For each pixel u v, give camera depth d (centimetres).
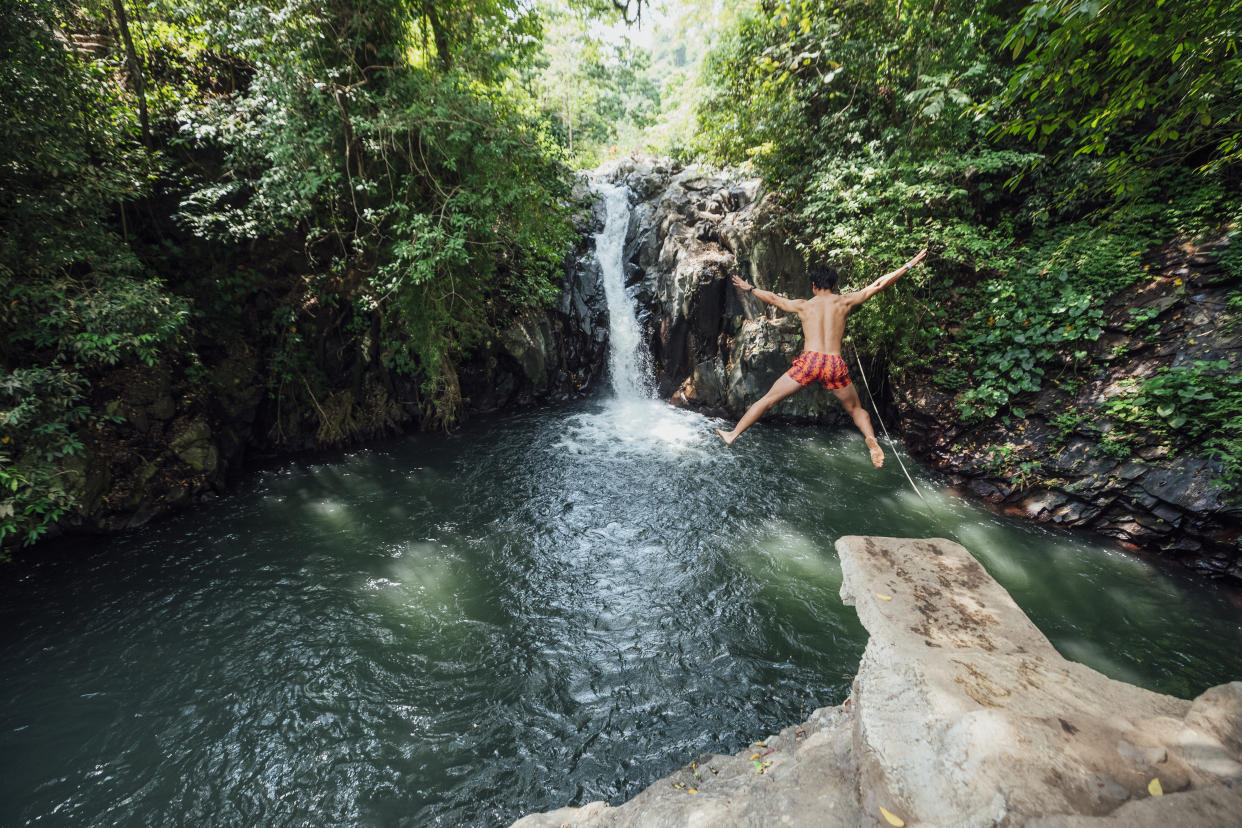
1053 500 826
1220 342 758
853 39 1011
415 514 861
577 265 1480
